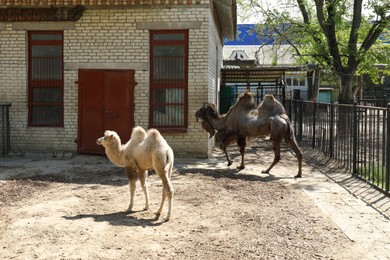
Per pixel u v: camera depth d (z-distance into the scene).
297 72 27.95
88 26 12.70
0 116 13.03
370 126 9.45
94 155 12.77
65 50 12.80
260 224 6.30
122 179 9.59
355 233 5.93
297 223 6.35
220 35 19.00
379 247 5.43
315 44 19.61
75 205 7.30
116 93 12.68
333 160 12.16
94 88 12.76
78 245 5.38
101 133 12.73
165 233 5.91
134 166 6.95
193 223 6.37
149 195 8.11
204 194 8.11
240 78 22.89
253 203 7.52
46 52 13.04
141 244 5.47
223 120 11.15
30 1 12.66
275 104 10.46
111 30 12.65
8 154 13.04
